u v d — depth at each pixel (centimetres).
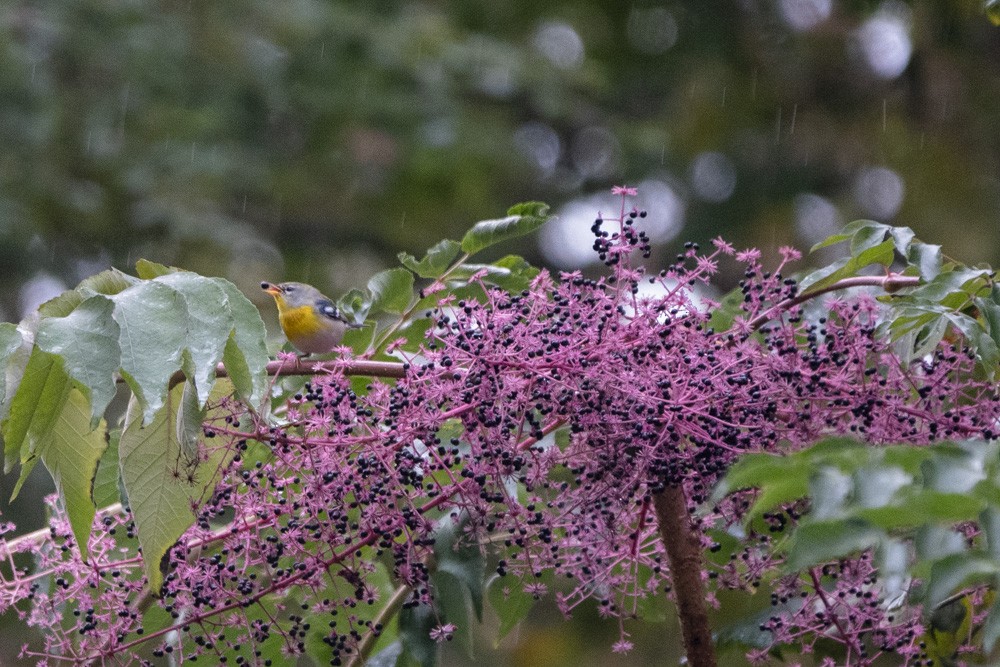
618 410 610
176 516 626
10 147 2222
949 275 677
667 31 2253
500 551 695
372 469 620
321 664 772
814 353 655
